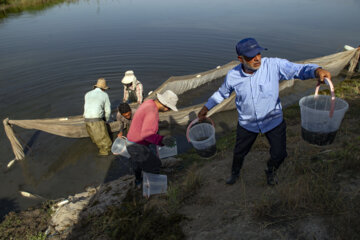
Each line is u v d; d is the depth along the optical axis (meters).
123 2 22.94
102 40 12.79
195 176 3.83
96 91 5.61
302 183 2.90
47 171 5.17
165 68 9.89
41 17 17.48
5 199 4.55
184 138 5.93
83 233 3.42
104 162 5.37
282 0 22.67
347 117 5.04
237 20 15.80
